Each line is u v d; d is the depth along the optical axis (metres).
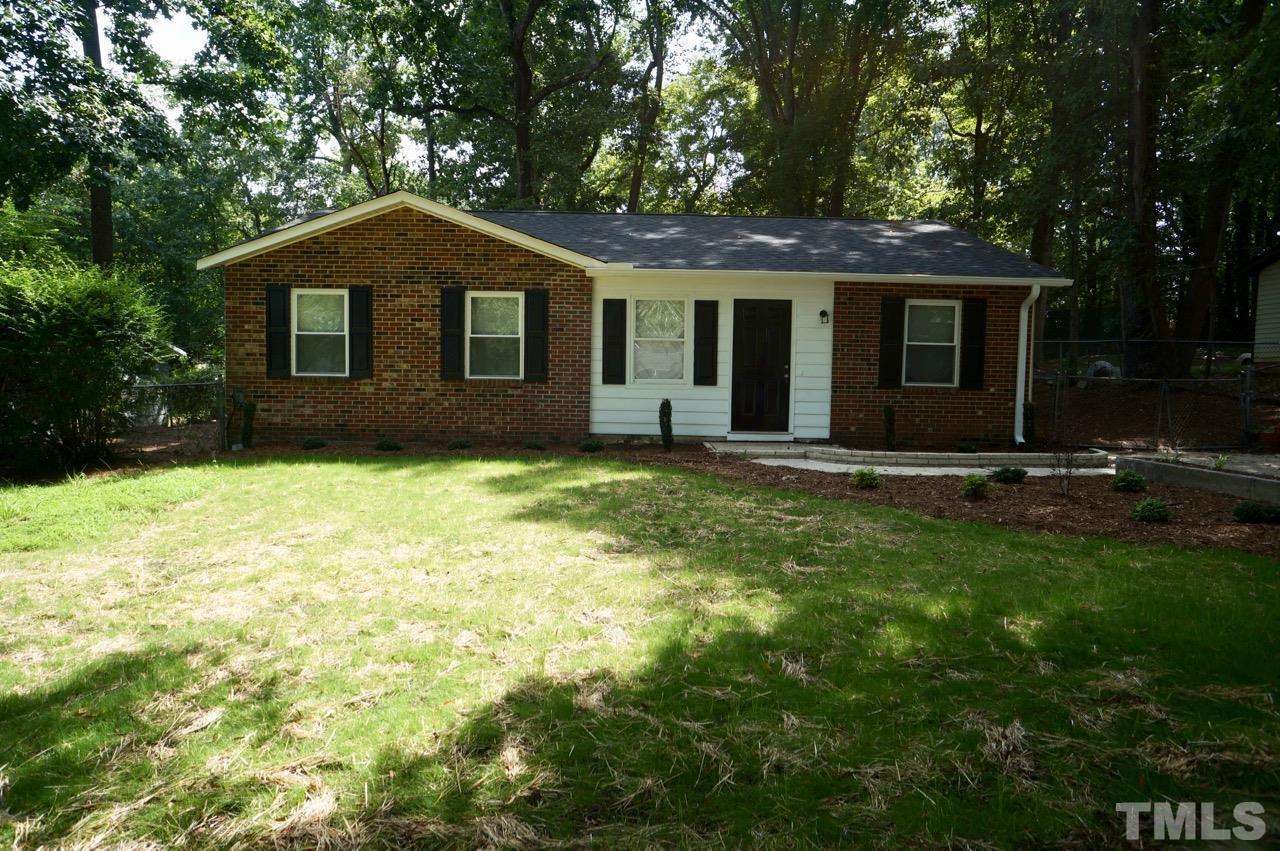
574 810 2.50
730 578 4.98
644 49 30.81
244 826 2.41
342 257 12.01
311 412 12.16
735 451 11.33
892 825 2.42
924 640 3.89
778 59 29.12
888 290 12.45
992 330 12.55
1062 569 5.21
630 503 7.41
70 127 13.54
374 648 3.80
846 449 11.36
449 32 22.69
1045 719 3.07
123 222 25.56
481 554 5.58
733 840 2.35
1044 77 19.84
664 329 12.48
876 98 29.12
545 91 25.53
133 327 9.87
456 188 27.77
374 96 23.94
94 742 2.90
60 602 4.54
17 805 2.51
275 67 19.28
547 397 12.35
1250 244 28.39
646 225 14.58
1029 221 20.75
